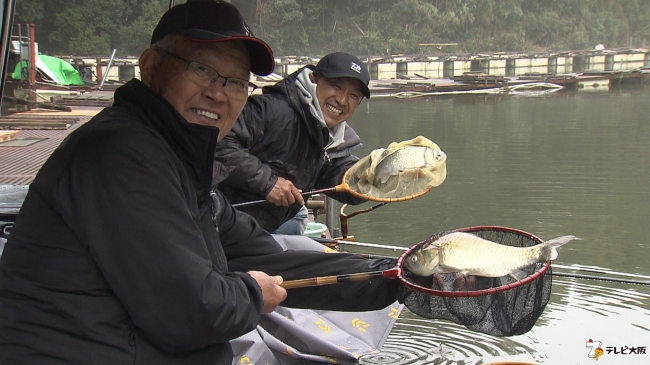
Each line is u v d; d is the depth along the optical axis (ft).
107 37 132.05
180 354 6.49
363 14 179.93
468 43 200.13
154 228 6.11
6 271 6.39
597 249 23.11
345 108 12.70
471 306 7.11
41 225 6.29
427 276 7.71
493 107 77.00
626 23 243.60
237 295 6.62
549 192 31.86
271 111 12.16
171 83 6.97
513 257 7.55
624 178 34.63
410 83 102.12
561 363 13.01
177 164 6.60
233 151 11.68
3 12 8.58
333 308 8.63
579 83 110.83
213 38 6.79
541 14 222.48
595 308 16.16
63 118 39.09
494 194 31.68
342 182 11.89
